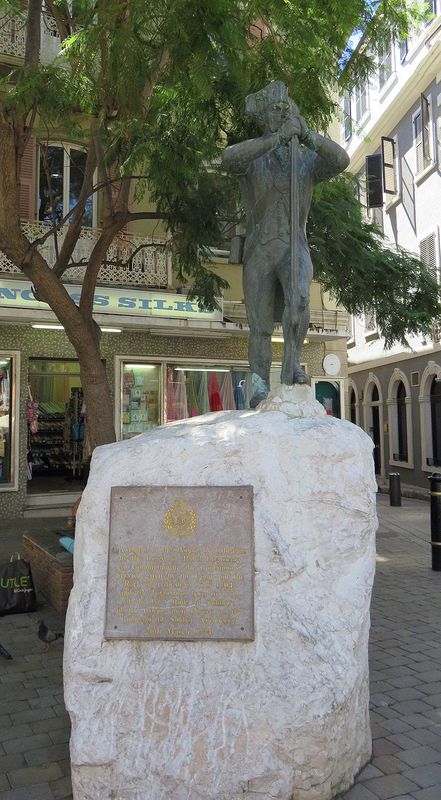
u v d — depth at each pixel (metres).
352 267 9.76
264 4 5.79
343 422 3.47
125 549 2.96
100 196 12.81
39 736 3.58
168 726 2.78
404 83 18.69
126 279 12.34
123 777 2.75
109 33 5.92
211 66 5.84
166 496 2.98
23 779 3.13
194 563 2.93
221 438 3.09
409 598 6.65
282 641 2.85
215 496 2.98
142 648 2.88
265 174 4.19
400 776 3.13
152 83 7.03
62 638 5.10
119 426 12.91
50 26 11.33
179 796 2.74
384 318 10.77
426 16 7.28
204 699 2.80
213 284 10.13
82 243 11.91
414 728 3.67
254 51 6.73
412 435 19.84
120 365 12.98
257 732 2.76
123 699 2.81
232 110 7.51
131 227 12.70
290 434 3.12
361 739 3.14
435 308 10.90
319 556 3.01
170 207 8.30
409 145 19.55
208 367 13.83
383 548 9.66
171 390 13.51
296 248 3.93
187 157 7.16
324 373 15.16
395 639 5.31
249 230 4.44
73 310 6.88
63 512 12.12
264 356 4.47
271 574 2.92
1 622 5.63
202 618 2.88
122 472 3.04
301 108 7.06
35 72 6.01
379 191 19.11
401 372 20.55
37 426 13.24
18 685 4.30
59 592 5.79
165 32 6.04
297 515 3.01
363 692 3.15
